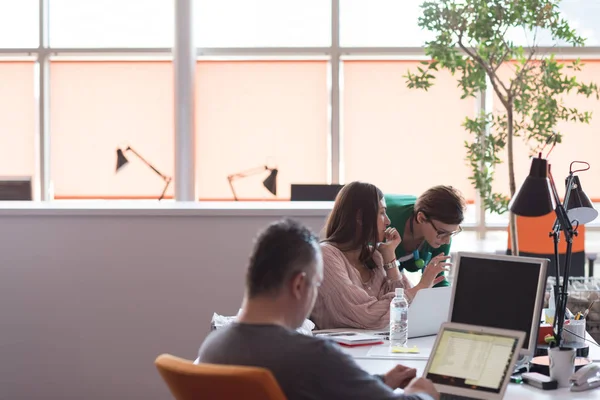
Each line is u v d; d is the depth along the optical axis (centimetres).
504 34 560
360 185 309
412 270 348
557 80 567
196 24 687
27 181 508
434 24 565
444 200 326
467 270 243
